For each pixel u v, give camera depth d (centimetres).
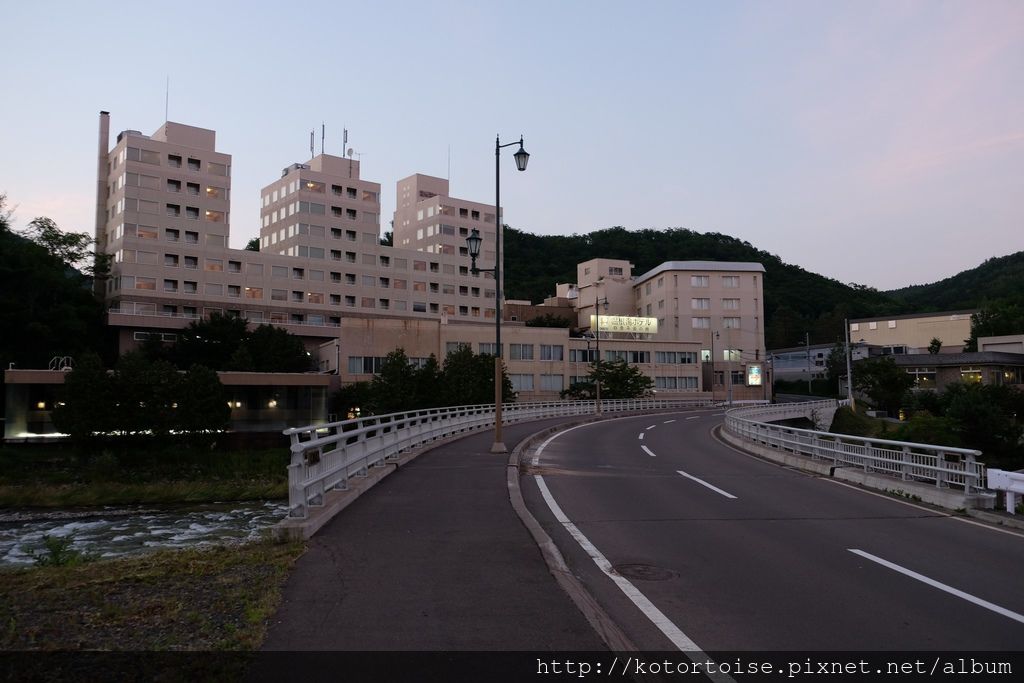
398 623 500
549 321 9088
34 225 5541
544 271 13825
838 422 5428
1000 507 1077
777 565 718
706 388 8419
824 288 13150
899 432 3719
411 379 4306
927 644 492
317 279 7425
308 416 4538
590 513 1026
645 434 3022
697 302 8619
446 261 8569
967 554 779
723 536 866
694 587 632
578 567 703
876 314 11362
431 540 780
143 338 6216
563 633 485
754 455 2117
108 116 6938
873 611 566
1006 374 6316
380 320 6012
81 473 2914
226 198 6906
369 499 1069
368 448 1312
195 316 6538
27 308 4747
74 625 488
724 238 16175
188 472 3092
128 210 6350
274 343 5603
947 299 13212
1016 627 530
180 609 524
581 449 2208
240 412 4234
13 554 1628
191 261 6631
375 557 698
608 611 561
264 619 504
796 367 9744
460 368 4622
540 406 4278
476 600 558
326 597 561
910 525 956
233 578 613
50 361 4538
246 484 2773
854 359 8156
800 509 1087
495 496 1107
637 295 9725
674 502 1145
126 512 2280
